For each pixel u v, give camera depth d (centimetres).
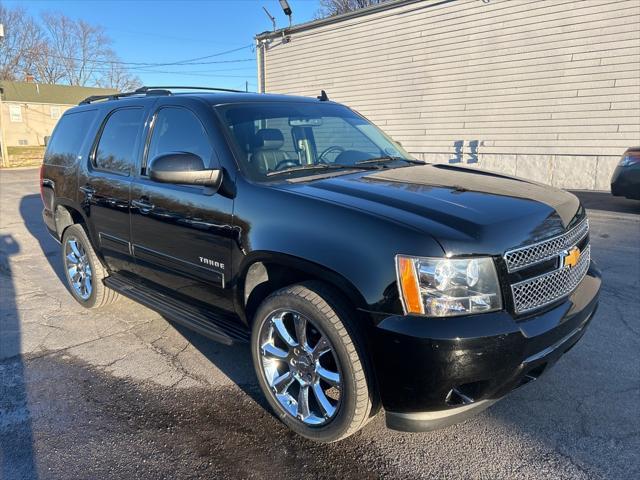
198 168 293
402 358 219
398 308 221
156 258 358
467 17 1266
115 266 426
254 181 292
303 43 1678
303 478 245
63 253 494
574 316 250
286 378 274
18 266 641
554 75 1152
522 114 1223
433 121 1397
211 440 275
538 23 1152
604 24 1063
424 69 1384
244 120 334
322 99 434
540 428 275
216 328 320
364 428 283
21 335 419
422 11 1352
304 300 248
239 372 349
